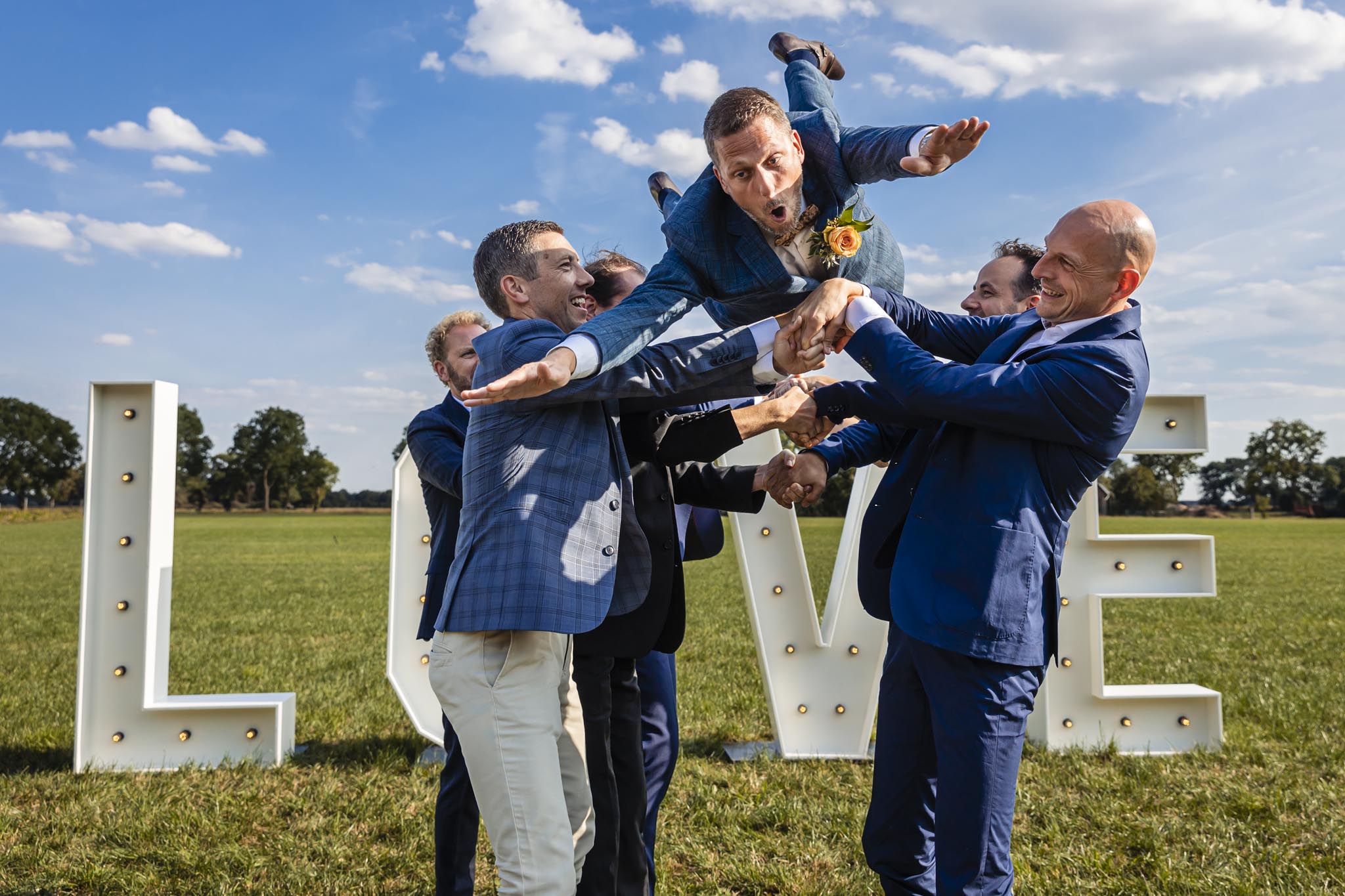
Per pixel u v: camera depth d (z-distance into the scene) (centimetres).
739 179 237
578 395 217
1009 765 222
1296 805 412
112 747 500
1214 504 13038
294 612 1266
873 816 259
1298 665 806
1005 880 222
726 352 240
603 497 228
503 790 205
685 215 250
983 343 281
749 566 515
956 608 223
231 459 13650
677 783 459
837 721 516
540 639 216
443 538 311
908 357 234
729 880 341
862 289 252
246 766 490
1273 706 615
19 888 335
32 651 920
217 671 805
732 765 491
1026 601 223
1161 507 11406
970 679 222
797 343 245
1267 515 11412
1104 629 1070
